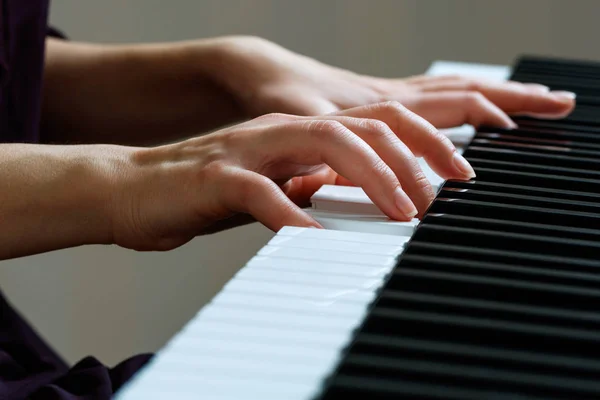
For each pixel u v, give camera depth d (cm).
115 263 214
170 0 211
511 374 66
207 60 113
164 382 65
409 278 72
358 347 67
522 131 99
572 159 91
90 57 117
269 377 66
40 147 90
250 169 85
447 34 210
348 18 211
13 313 108
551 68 121
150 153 88
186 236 87
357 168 82
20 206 87
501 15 207
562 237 78
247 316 70
